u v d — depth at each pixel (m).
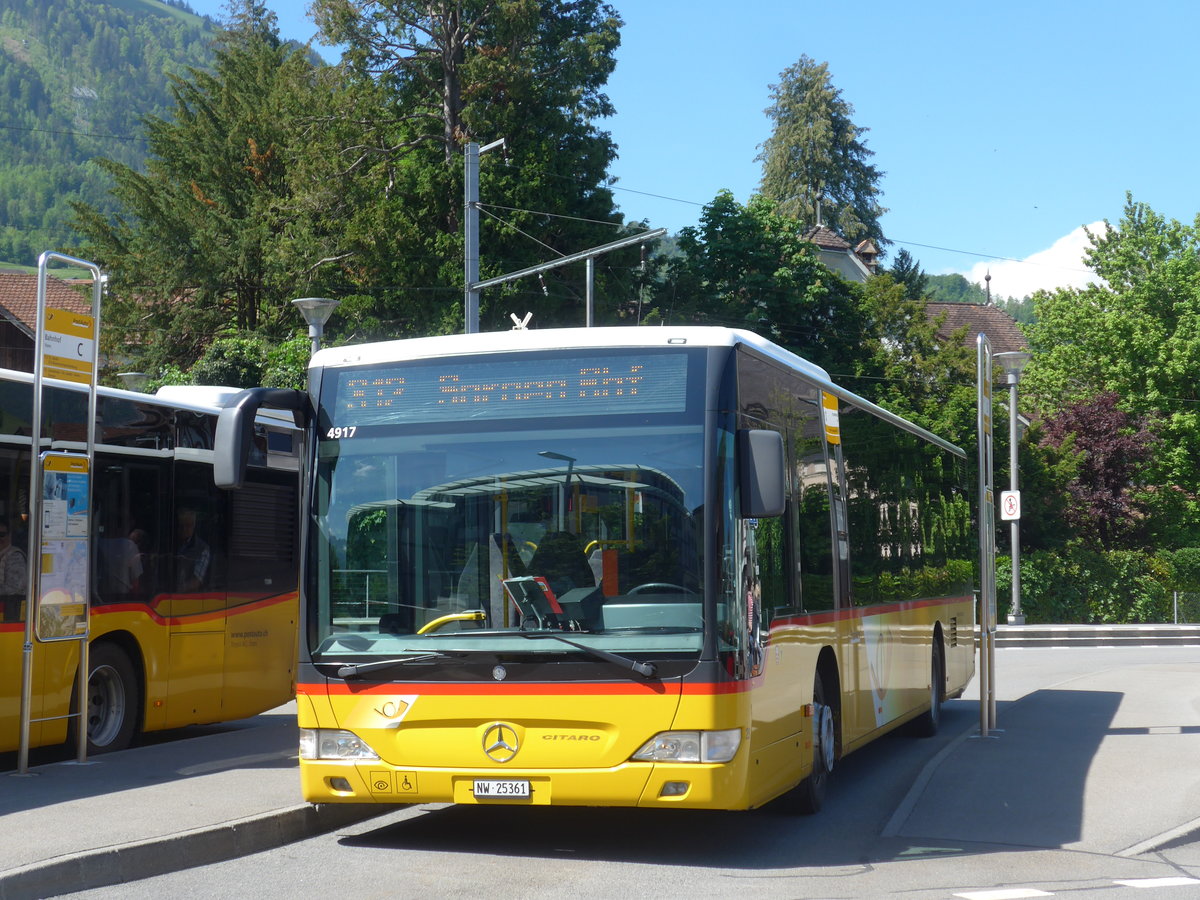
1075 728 15.56
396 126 44.72
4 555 11.21
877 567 12.42
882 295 48.09
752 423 8.65
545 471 8.23
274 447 14.66
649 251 47.25
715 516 8.01
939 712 15.93
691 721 7.75
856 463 11.80
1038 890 7.64
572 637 7.93
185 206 52.53
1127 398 52.19
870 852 8.72
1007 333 75.81
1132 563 42.50
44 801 9.23
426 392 8.54
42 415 11.48
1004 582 40.91
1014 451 36.09
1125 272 54.38
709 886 7.64
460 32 44.25
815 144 80.56
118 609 12.45
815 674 9.92
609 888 7.56
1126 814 10.10
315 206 44.12
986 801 10.66
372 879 7.76
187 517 13.37
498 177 42.34
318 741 8.29
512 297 41.88
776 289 47.34
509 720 7.95
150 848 7.87
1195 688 20.83
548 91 43.97
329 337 43.69
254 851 8.58
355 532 8.43
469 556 8.22
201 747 11.98
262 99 54.75
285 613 14.70
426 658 8.08
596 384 8.32
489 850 8.68
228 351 40.28
